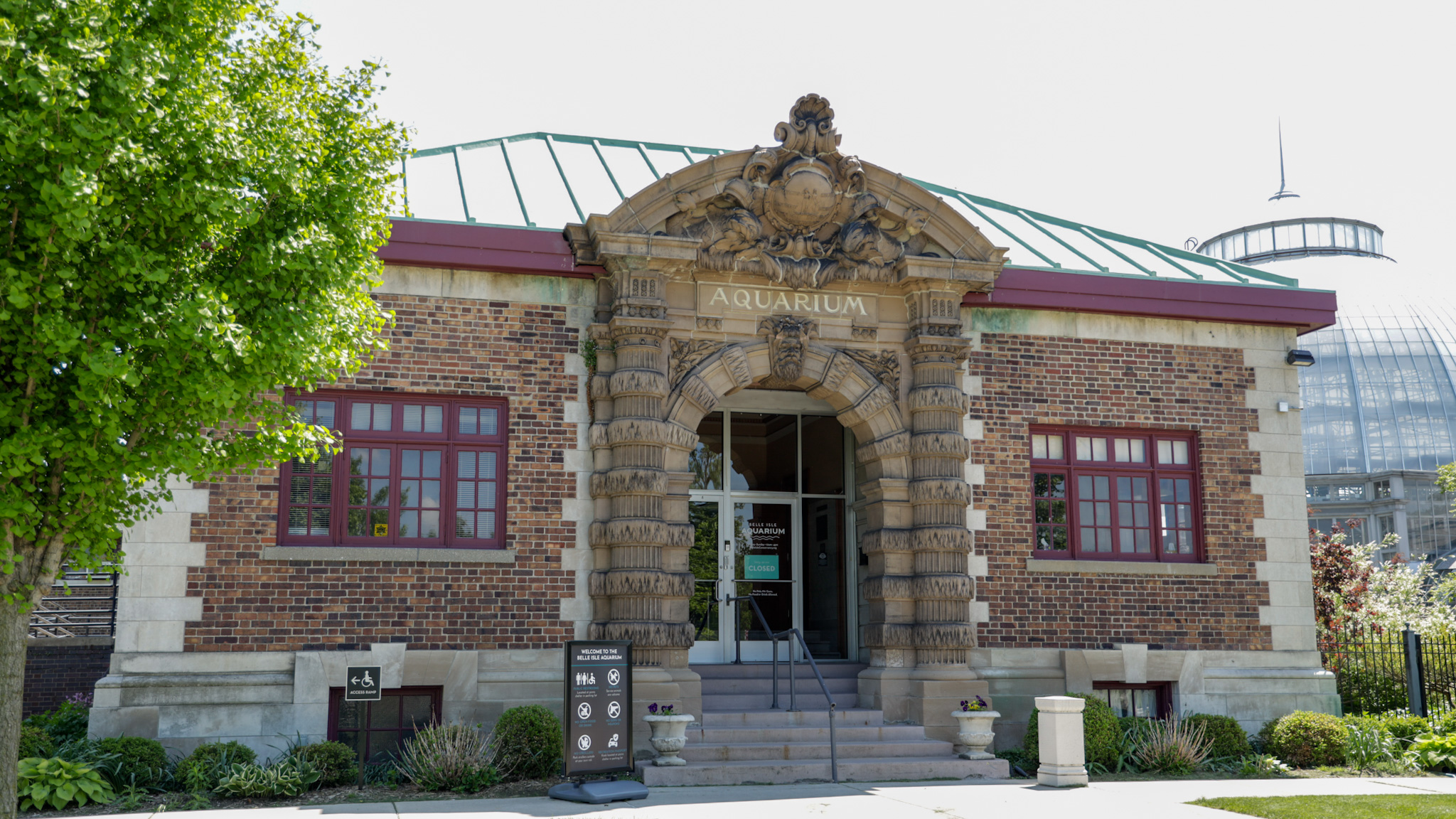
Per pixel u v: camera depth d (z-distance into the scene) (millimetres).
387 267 13398
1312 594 15703
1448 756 13695
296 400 13070
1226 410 15906
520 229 13648
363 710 12812
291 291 8969
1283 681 15273
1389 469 59031
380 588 12805
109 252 8156
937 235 14641
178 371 8289
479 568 13109
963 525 14219
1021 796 11125
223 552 12461
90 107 7773
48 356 7984
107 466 8336
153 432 8758
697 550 15438
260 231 8906
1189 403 15781
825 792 11320
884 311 14641
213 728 12164
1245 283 16266
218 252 9039
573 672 11016
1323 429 60812
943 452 14180
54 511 8461
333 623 12633
